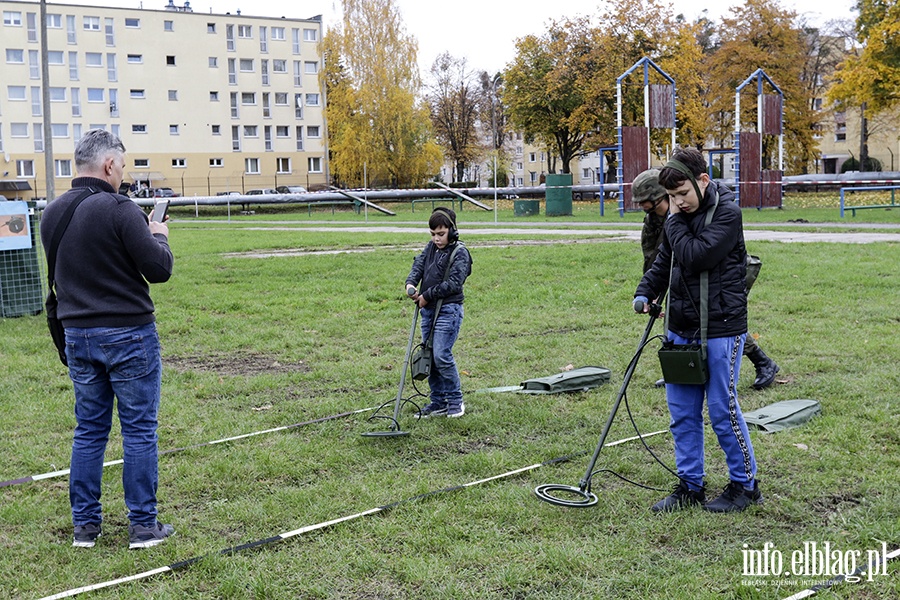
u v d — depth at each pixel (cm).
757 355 667
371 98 5741
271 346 884
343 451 542
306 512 442
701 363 410
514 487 468
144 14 6669
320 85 6075
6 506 458
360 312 1077
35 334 979
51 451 553
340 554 389
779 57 5200
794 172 5641
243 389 709
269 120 7219
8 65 6303
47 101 2502
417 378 591
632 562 375
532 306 1088
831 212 3328
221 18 6931
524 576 362
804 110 5275
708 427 569
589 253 1644
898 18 3609
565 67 5200
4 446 564
